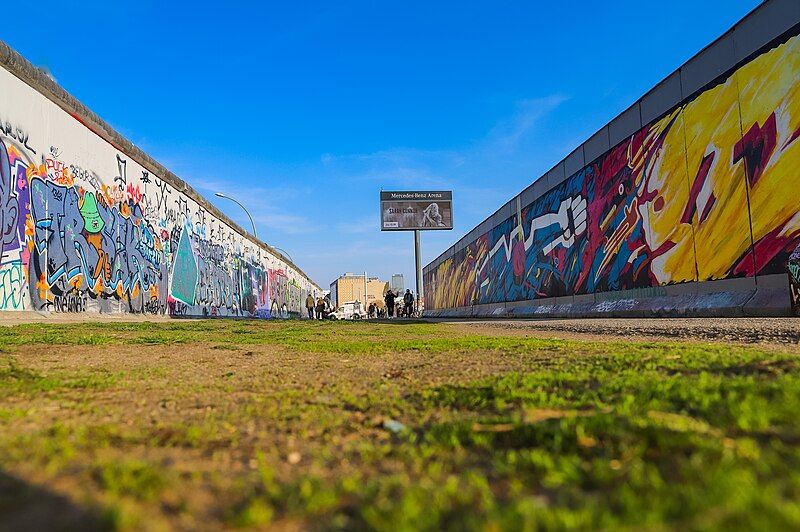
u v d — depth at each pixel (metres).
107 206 16.78
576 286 23.69
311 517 1.52
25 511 1.51
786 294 11.75
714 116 14.43
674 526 1.28
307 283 76.06
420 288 55.69
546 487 1.67
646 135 17.89
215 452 2.19
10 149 11.85
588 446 2.01
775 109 12.29
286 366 5.10
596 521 1.33
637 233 18.47
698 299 14.86
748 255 13.07
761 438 1.89
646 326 10.81
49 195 13.38
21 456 2.00
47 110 13.38
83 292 15.03
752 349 5.21
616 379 3.30
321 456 2.13
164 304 22.06
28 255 12.40
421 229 55.50
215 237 30.70
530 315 28.69
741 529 1.21
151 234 20.77
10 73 11.89
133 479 1.72
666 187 16.69
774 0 12.31
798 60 11.65
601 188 21.23
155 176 21.31
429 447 2.15
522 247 31.27
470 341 7.55
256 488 1.74
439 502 1.55
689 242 15.47
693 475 1.59
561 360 4.69
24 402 3.25
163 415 2.89
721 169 14.13
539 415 2.59
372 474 1.90
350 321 23.89
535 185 29.14
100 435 2.37
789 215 11.80
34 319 11.98
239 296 36.12
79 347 6.97
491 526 1.35
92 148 15.81
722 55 14.10
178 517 1.51
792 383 2.54
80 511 1.51
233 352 6.57
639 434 2.01
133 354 6.28
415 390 3.58
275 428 2.60
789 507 1.27
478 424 2.44
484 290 39.69
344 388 3.75
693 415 2.25
